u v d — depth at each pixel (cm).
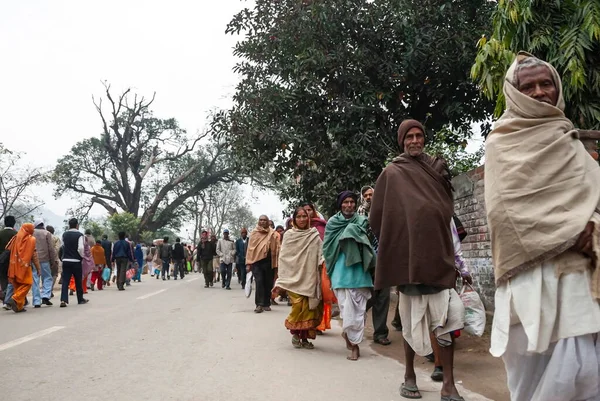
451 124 1212
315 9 1080
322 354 557
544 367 217
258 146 1209
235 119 1201
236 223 7281
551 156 219
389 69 1109
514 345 224
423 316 374
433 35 1072
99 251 1616
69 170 4547
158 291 1535
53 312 950
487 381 429
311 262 601
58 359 514
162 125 4719
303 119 1164
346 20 1109
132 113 4522
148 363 496
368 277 530
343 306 532
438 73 1108
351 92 1147
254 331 705
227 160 4453
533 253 212
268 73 1229
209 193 5778
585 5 505
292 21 1129
